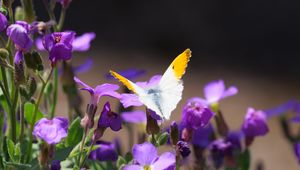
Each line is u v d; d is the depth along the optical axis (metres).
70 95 0.77
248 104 1.79
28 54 0.66
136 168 0.63
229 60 2.11
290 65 2.09
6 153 0.69
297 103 0.86
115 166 0.73
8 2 0.68
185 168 0.75
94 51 2.00
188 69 2.01
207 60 2.09
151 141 0.65
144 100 0.60
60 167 0.65
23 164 0.65
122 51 2.05
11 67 0.66
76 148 0.66
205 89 0.75
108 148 0.70
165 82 0.61
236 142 0.77
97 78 1.80
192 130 0.67
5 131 0.75
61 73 0.77
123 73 0.76
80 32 2.17
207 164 0.76
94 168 0.71
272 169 1.47
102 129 0.65
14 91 0.69
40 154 0.64
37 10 1.97
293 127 1.35
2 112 0.71
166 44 2.16
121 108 0.77
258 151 1.53
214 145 0.76
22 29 0.65
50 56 0.65
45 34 0.68
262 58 2.13
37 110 0.68
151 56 2.06
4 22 0.65
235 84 1.93
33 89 0.66
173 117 1.57
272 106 1.81
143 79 1.89
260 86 1.92
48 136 0.62
